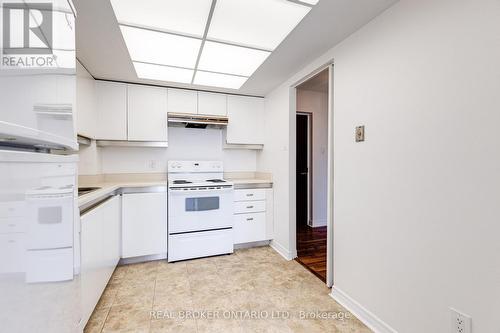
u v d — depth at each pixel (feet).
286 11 4.77
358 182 5.41
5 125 1.56
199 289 6.45
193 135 10.57
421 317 4.01
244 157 11.43
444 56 3.67
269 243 10.10
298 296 6.15
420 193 4.03
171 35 5.62
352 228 5.60
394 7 4.52
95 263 5.04
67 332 2.59
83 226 4.34
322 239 10.69
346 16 4.93
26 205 1.84
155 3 4.47
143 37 5.69
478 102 3.25
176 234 8.32
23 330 1.79
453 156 3.54
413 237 4.15
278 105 9.32
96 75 7.93
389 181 4.62
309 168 12.73
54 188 2.30
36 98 1.98
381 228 4.81
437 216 3.77
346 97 5.80
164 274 7.31
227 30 5.43
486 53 3.16
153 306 5.66
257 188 9.62
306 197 12.90
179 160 10.21
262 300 5.96
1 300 1.54
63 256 2.49
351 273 5.62
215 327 4.97
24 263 1.82
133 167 9.70
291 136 8.61
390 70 4.60
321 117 12.67
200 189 8.55
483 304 3.19
